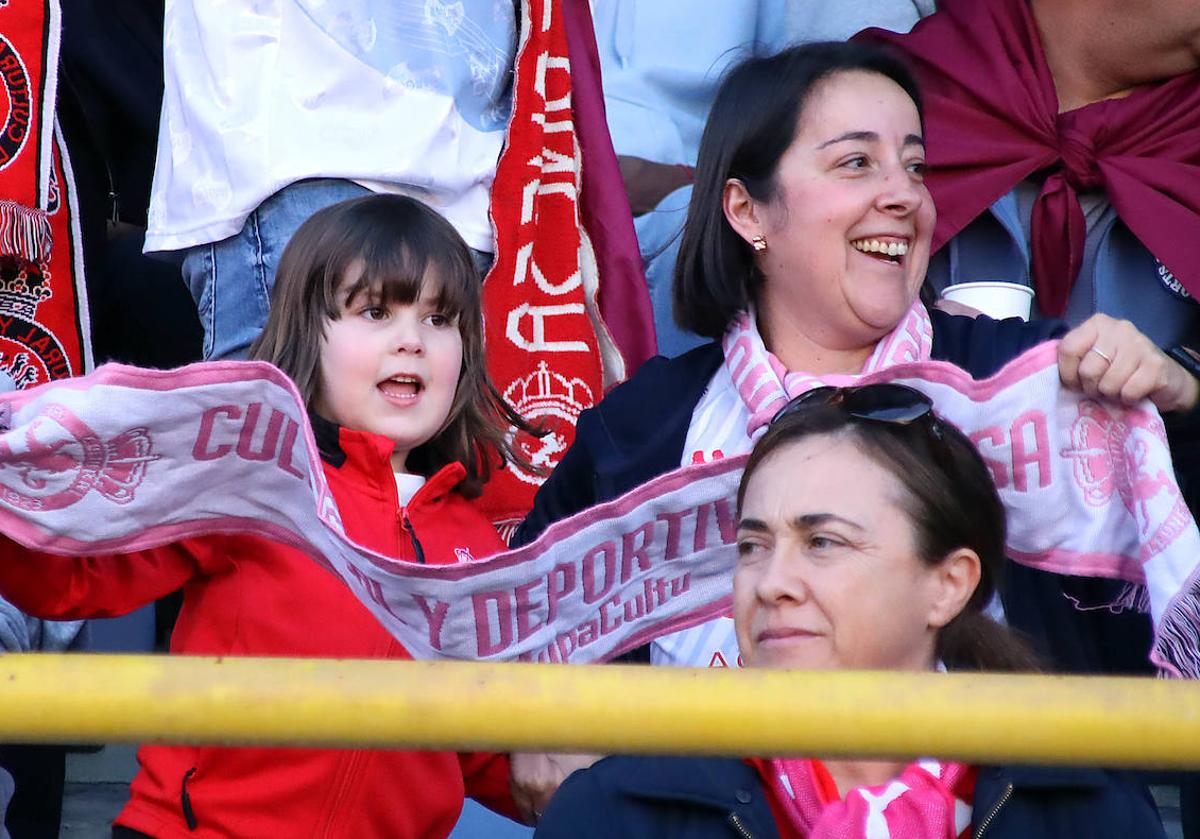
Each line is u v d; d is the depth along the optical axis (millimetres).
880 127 12359
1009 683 6414
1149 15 16016
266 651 10914
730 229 12664
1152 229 15703
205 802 10609
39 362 14508
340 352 11688
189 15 14453
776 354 12797
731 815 8539
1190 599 10102
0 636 12375
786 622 9000
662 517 10406
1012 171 16156
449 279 11922
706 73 19109
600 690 6312
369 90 14156
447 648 10156
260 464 10234
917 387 10727
